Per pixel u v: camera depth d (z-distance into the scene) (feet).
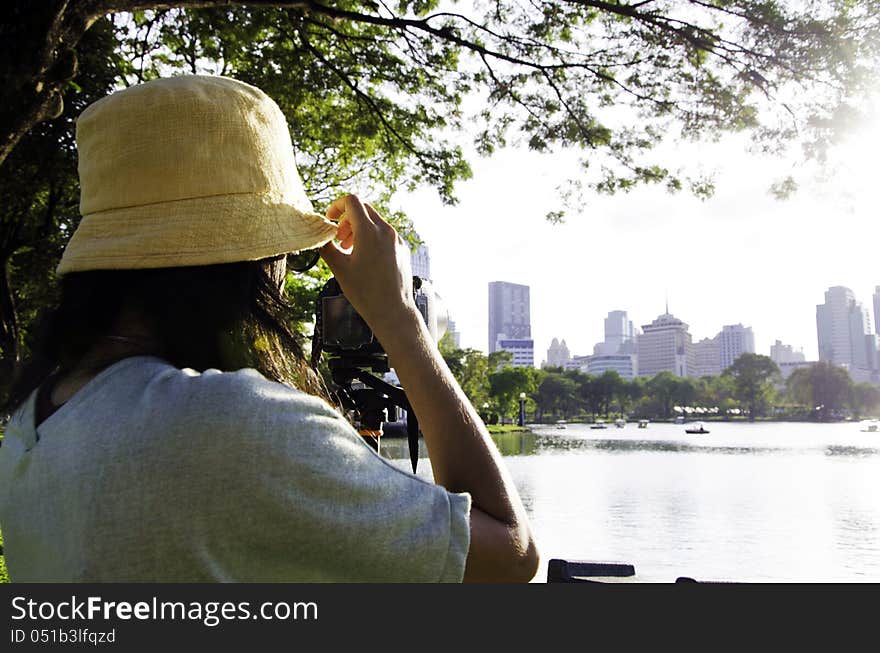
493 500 3.10
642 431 282.77
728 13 23.94
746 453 124.57
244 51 33.86
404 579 2.66
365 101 33.91
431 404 3.24
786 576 29.50
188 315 2.97
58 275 3.21
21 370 3.25
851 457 113.80
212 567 2.46
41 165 41.75
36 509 2.72
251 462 2.48
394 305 3.34
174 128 2.94
